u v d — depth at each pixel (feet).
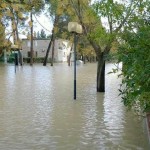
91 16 48.57
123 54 21.13
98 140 26.84
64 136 28.07
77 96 52.70
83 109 40.75
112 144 25.77
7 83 75.87
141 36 19.36
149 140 26.48
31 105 43.91
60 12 64.80
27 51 280.92
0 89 63.16
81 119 34.78
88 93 56.54
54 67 175.73
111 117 35.68
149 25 23.29
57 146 25.34
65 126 31.65
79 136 28.04
